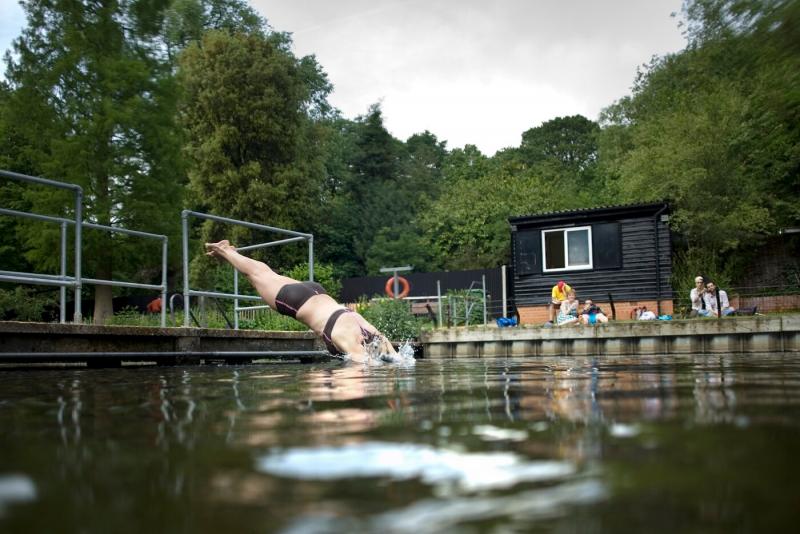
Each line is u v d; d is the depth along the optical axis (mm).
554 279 19219
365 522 701
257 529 682
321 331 6074
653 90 30312
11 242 21656
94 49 17078
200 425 1528
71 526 707
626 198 25688
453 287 25375
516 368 4551
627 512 723
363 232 41156
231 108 31844
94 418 1725
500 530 668
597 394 2129
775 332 12852
